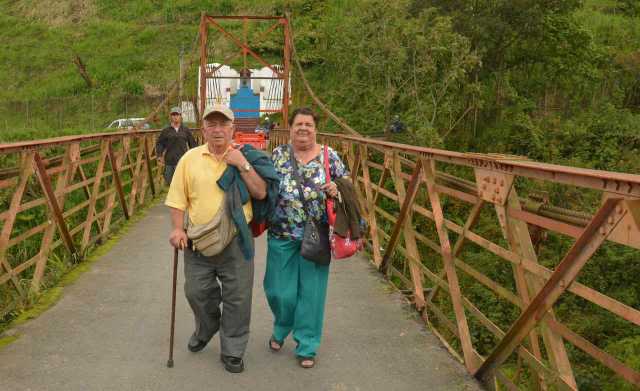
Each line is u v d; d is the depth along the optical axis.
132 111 35.41
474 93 21.53
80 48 47.78
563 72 25.36
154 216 8.69
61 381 3.18
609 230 2.01
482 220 12.60
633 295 10.21
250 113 28.83
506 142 22.58
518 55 24.48
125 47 46.69
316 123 3.41
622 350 8.34
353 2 41.75
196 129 20.53
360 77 22.41
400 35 19.59
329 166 3.39
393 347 3.82
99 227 6.83
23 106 34.91
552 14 23.64
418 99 19.17
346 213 3.29
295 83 35.78
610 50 27.88
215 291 3.36
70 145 5.54
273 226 3.43
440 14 21.14
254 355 3.62
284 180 3.36
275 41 42.09
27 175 4.35
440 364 3.56
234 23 47.31
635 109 25.88
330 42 36.44
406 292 5.11
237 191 3.14
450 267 3.75
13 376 3.22
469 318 8.80
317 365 3.50
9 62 46.69
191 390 3.12
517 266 2.77
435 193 4.04
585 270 10.80
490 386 3.21
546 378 2.56
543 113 24.94
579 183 2.17
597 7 37.56
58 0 56.75
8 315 4.18
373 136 19.89
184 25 49.53
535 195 2.70
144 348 3.66
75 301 4.57
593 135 22.28
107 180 8.48
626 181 1.85
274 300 3.49
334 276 5.54
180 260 5.96
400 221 5.02
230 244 3.20
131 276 5.32
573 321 9.52
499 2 20.75
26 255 5.66
